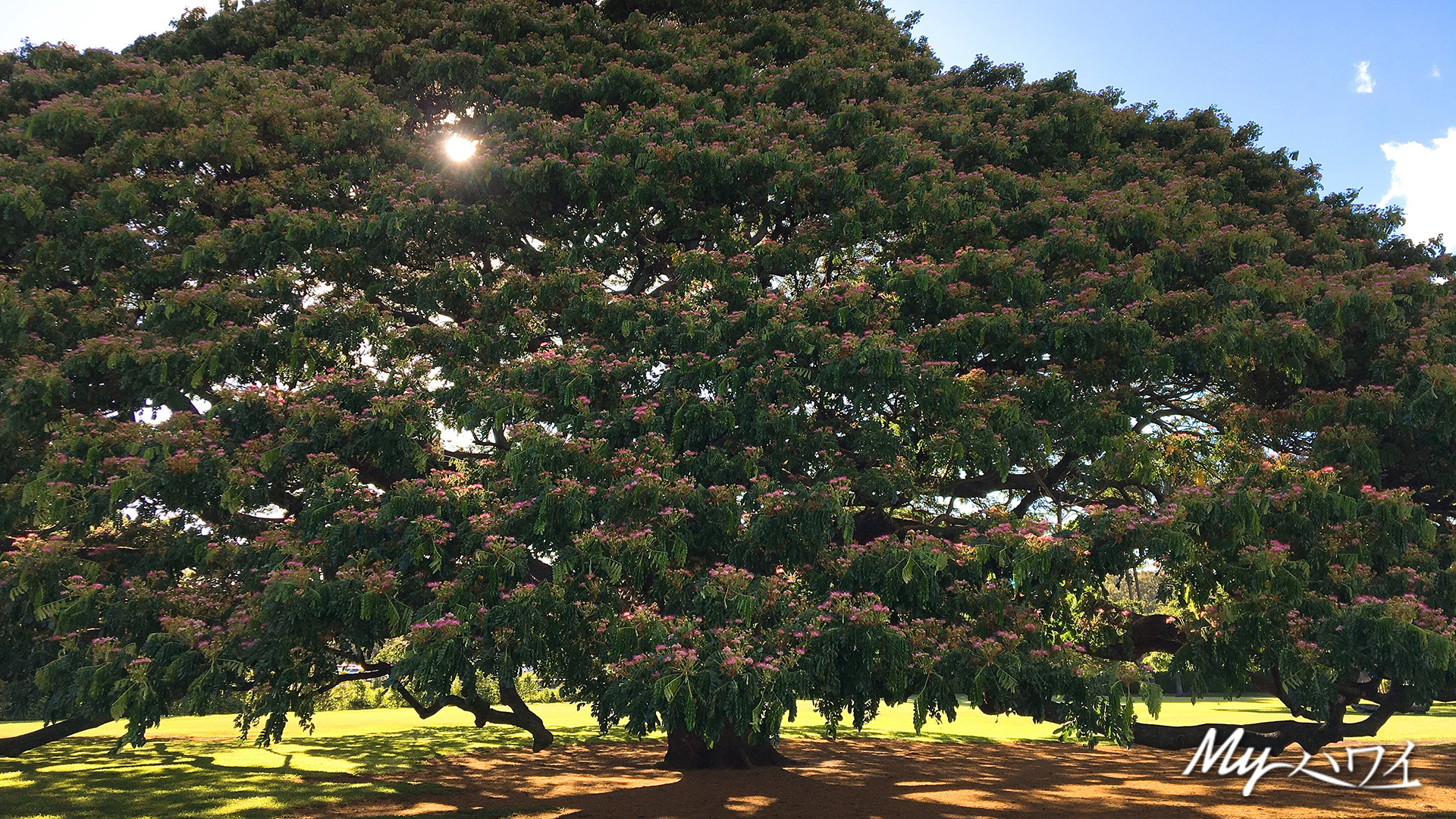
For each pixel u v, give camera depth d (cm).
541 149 1230
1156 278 1154
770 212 1307
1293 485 903
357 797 1338
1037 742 2297
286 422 981
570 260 1154
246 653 818
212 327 1061
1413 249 1591
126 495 915
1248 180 1614
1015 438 945
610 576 811
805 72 1405
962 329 1009
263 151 1259
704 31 1623
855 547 885
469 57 1385
